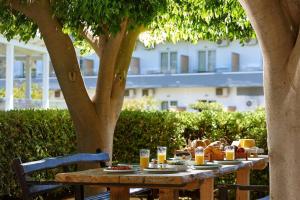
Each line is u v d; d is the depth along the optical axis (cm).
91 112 721
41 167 519
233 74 2494
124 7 601
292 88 341
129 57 746
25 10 683
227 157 625
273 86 348
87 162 615
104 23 620
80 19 643
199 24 778
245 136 914
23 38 771
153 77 2648
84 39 815
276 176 351
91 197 584
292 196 343
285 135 345
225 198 495
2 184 809
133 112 971
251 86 2506
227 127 926
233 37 804
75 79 708
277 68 346
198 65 2612
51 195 923
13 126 823
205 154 618
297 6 348
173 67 2645
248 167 628
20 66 2503
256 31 350
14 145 824
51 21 682
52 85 2755
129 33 739
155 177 437
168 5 711
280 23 342
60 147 916
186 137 954
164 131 955
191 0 726
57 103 1812
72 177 461
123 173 469
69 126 939
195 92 2677
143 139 962
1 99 1467
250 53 2527
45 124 884
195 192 932
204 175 478
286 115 344
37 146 867
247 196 696
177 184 431
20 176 483
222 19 782
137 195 686
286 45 343
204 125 941
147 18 625
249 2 342
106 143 732
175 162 534
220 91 2606
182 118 953
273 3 342
